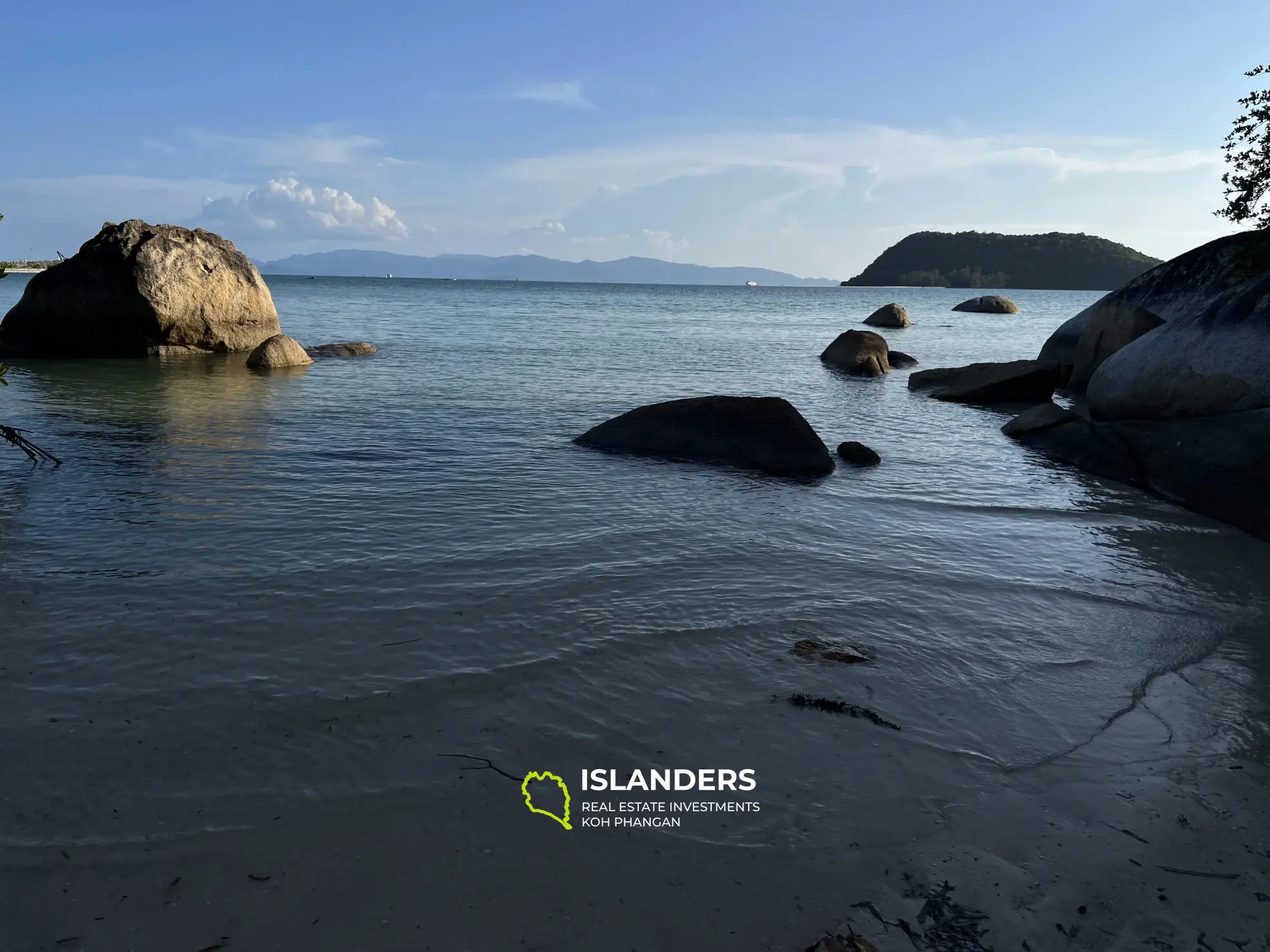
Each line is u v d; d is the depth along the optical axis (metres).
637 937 2.89
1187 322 11.55
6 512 7.54
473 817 3.49
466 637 5.14
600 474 9.72
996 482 10.16
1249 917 3.11
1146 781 3.96
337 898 3.01
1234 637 5.69
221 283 22.34
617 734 4.14
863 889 3.17
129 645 4.91
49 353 21.77
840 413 15.24
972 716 4.49
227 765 3.76
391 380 17.80
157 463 9.63
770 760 3.98
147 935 2.80
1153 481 9.91
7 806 3.43
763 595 6.07
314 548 6.75
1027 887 3.21
